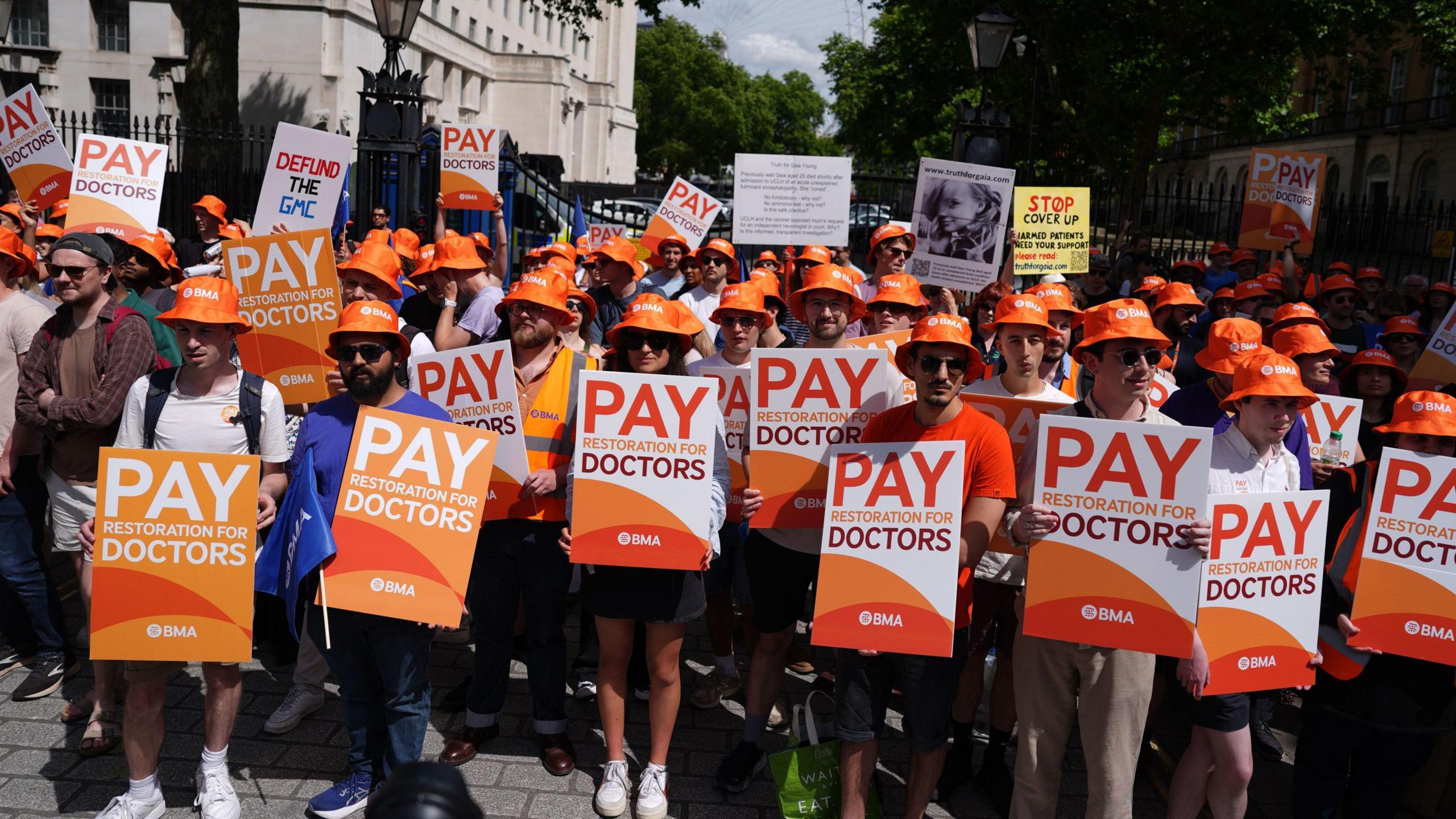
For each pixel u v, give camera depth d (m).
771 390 4.07
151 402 3.91
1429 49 21.12
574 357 4.37
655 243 8.97
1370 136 35.59
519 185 18.66
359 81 39.88
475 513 3.78
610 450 3.92
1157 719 5.18
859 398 4.05
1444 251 15.13
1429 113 32.25
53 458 4.46
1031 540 3.47
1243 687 3.52
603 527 3.92
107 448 3.53
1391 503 3.66
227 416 3.90
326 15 38.19
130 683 3.69
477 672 4.41
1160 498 3.35
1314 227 9.55
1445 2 19.77
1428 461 3.63
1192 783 3.70
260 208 7.39
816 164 8.39
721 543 4.89
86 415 4.33
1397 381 5.25
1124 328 3.52
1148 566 3.37
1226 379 4.17
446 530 3.75
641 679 5.14
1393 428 3.79
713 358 5.01
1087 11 20.84
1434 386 6.09
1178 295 6.30
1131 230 15.84
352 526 3.68
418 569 3.71
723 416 4.72
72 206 6.53
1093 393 3.73
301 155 7.38
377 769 3.98
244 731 4.53
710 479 3.94
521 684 5.18
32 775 4.07
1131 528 3.38
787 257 9.57
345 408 3.82
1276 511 3.51
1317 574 3.55
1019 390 4.34
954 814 4.22
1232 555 3.49
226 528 3.57
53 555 6.64
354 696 3.88
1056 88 22.41
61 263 4.35
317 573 3.66
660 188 37.72
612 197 36.84
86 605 4.64
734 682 5.10
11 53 38.81
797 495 4.09
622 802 4.03
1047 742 3.65
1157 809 4.33
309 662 4.54
